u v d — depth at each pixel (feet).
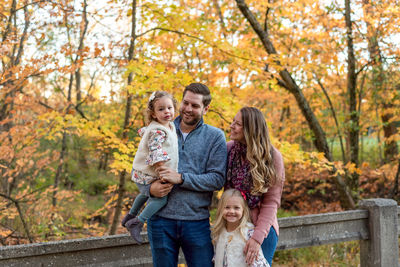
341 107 33.58
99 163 40.65
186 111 6.50
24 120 16.74
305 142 35.73
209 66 20.13
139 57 13.53
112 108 17.89
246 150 6.73
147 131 6.49
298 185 33.68
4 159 14.70
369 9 20.93
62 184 31.91
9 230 15.99
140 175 6.47
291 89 21.81
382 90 24.07
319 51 23.70
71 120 13.41
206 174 6.43
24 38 13.42
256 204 6.72
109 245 7.04
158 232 6.40
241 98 20.90
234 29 22.40
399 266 10.37
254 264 6.31
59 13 13.10
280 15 21.70
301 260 18.12
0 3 13.08
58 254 6.64
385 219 10.12
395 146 29.45
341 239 9.70
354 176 25.18
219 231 6.82
